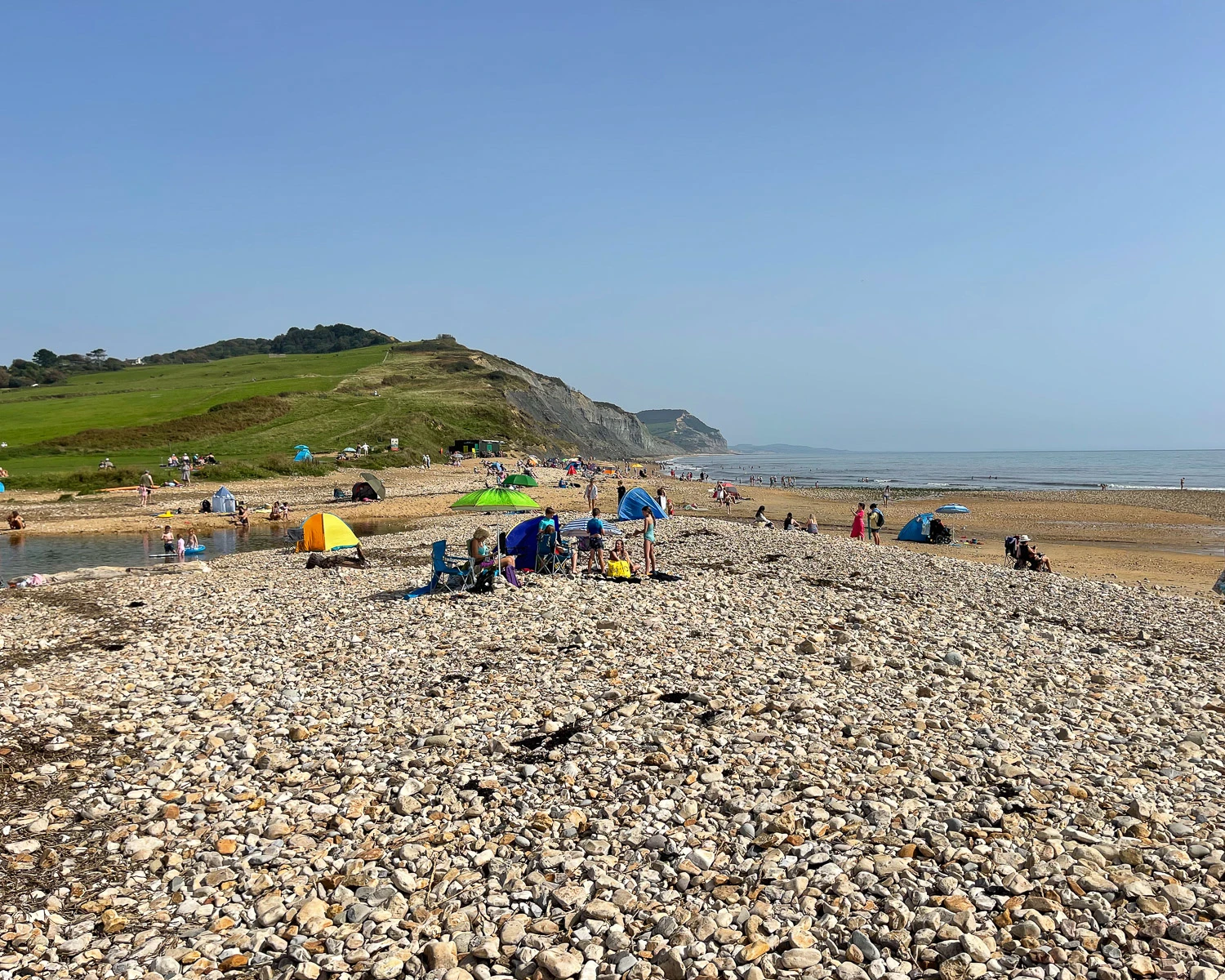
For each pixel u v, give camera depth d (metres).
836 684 13.44
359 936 6.95
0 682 14.11
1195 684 14.45
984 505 73.25
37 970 6.52
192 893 7.68
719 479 130.25
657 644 15.84
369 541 37.75
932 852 7.90
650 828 8.60
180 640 17.16
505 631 16.95
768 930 6.83
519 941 6.83
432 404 142.62
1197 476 144.12
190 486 66.50
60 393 155.00
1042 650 16.28
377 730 11.62
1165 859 7.79
